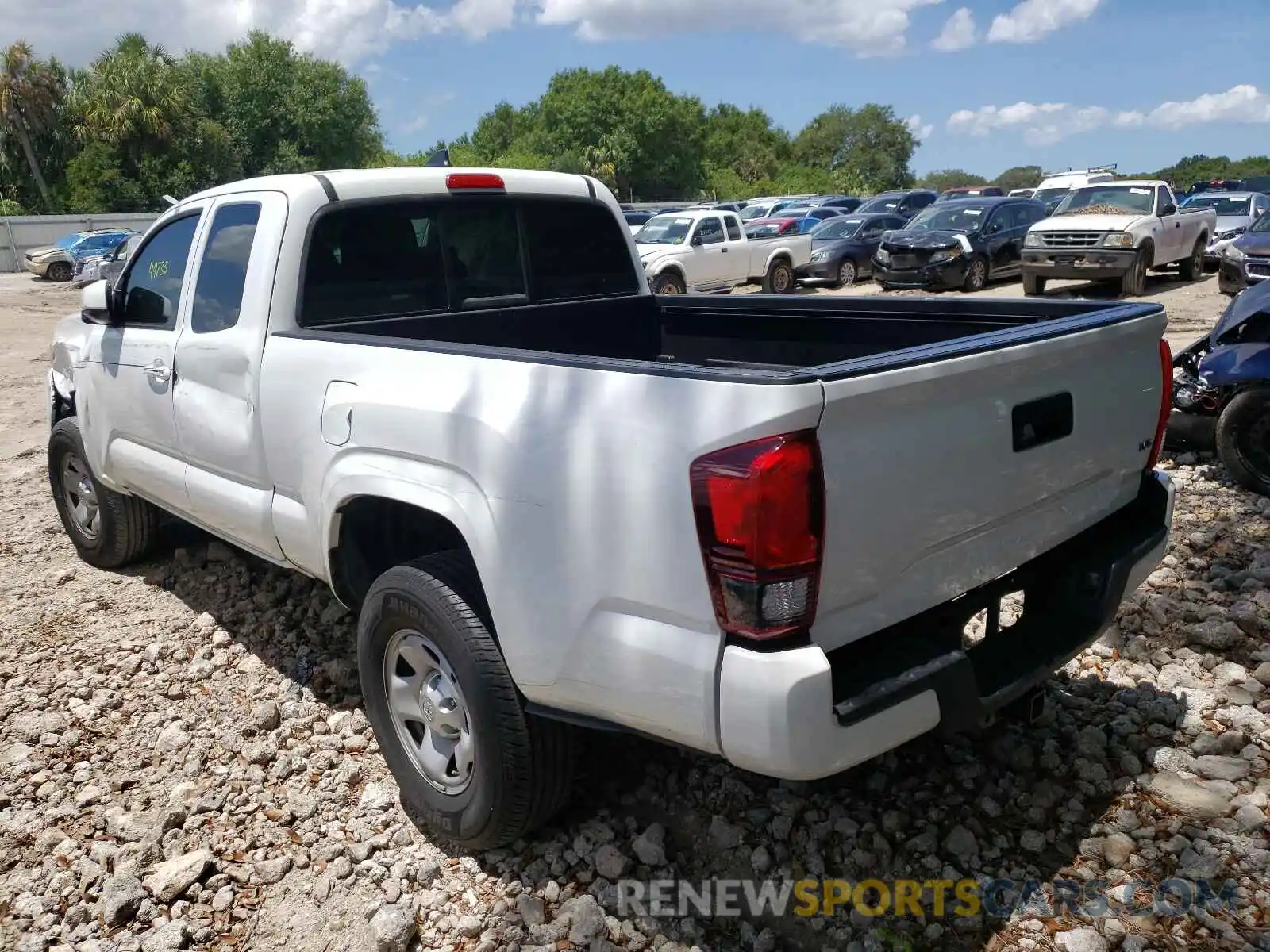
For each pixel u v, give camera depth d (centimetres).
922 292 1734
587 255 458
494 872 294
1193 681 373
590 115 7756
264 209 373
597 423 238
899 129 11825
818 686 214
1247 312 560
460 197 408
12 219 4041
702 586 222
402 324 391
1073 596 298
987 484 255
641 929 268
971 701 245
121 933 279
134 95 5288
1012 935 259
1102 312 306
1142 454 318
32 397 1108
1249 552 478
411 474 289
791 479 210
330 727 371
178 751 362
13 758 360
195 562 528
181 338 406
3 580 525
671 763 335
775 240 1927
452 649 276
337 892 290
